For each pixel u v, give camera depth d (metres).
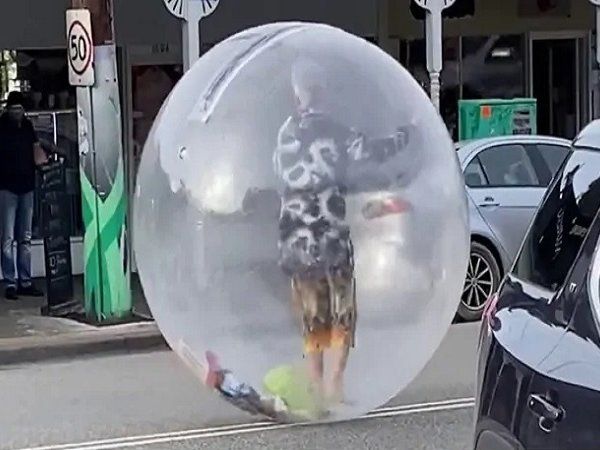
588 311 3.85
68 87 14.97
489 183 11.83
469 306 11.67
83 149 11.71
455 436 7.64
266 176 6.89
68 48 11.66
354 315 6.96
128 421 8.37
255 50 7.24
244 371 7.04
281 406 7.14
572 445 3.49
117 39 15.15
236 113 6.99
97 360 10.72
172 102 7.36
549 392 3.69
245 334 6.99
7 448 7.79
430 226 7.06
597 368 3.58
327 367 7.01
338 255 6.91
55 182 12.53
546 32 17.55
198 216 6.96
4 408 8.95
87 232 11.79
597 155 4.35
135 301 12.81
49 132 14.92
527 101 15.60
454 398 8.59
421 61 16.73
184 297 7.04
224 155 6.95
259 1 15.78
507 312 4.33
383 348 7.04
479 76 17.31
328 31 7.41
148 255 7.21
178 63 15.45
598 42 13.98
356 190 6.93
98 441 7.89
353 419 7.94
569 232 4.26
